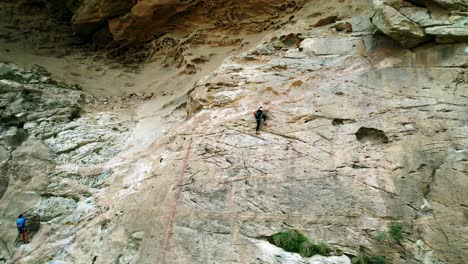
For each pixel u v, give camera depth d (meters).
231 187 8.12
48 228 9.33
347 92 9.46
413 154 7.82
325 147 8.44
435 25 9.20
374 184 7.53
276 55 11.68
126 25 17.56
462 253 6.41
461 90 8.57
